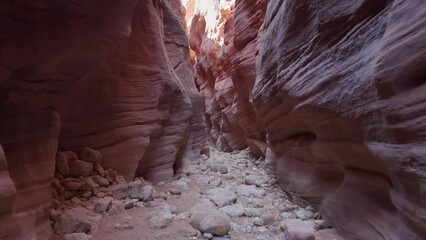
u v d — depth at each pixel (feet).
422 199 6.32
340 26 10.32
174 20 33.88
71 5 9.02
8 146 8.81
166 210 13.89
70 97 15.11
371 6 8.90
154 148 22.44
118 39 11.41
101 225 11.92
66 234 10.44
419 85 6.41
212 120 67.67
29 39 8.45
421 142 6.21
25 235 7.82
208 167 29.94
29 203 8.96
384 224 8.87
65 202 13.33
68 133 15.56
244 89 38.40
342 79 9.75
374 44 8.26
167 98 23.52
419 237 7.00
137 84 19.61
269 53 19.45
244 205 16.10
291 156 18.88
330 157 12.99
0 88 8.55
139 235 11.22
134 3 11.50
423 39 6.16
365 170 10.31
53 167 10.61
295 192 16.48
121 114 18.20
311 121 13.19
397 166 6.88
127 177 18.45
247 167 31.24
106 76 16.76
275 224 12.96
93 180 15.24
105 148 17.25
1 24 7.77
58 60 9.53
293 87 14.01
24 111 9.43
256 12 36.60
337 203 12.02
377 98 7.34
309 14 12.55
